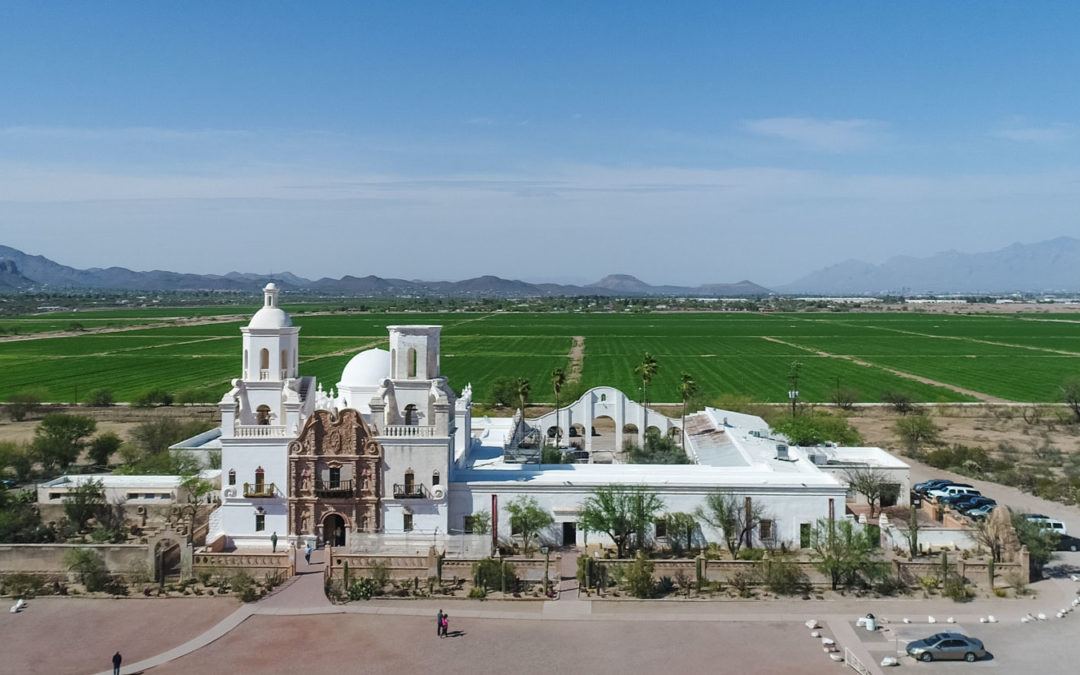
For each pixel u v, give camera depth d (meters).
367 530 79.56
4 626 62.28
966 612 64.25
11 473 110.19
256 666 55.59
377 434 79.50
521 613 64.44
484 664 55.62
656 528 81.06
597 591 69.00
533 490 81.25
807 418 118.06
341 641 59.44
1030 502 98.94
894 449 131.12
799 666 55.06
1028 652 56.88
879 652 57.00
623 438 132.88
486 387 196.25
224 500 79.88
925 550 78.44
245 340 83.81
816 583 70.38
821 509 80.19
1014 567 70.19
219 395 180.88
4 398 179.38
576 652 57.41
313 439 79.31
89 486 89.38
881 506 95.94
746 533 80.44
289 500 79.44
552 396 185.25
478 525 80.75
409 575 71.50
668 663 55.62
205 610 65.19
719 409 139.25
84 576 70.81
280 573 71.75
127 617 63.94
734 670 54.56
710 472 86.94
